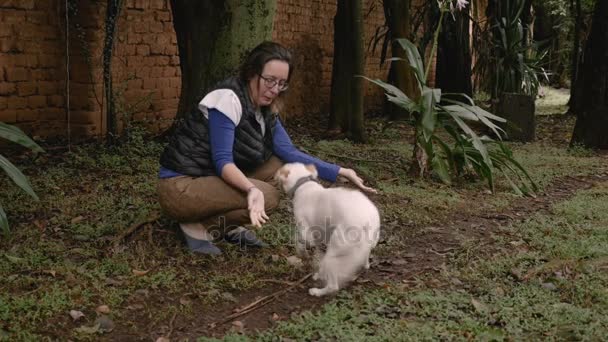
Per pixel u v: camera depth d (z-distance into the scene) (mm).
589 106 9148
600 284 3883
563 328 3287
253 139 4090
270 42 4012
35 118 7504
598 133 9117
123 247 4305
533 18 17438
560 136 10695
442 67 12789
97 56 7703
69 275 3775
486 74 13750
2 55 7078
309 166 3896
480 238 4930
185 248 4305
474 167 6703
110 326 3295
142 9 8414
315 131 10219
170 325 3342
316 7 12031
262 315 3498
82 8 7574
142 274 3906
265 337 3180
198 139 4070
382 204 5723
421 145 6832
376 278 4047
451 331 3262
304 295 3752
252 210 3695
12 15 7117
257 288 3846
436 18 11648
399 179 6711
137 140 7258
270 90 3969
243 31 5621
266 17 5684
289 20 11320
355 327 3262
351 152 8234
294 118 11539
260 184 4043
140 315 3449
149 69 8648
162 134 7840
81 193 5613
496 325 3361
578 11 13750
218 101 3941
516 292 3764
